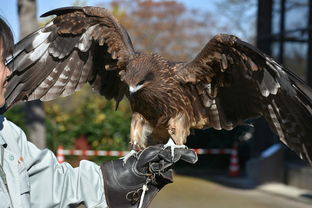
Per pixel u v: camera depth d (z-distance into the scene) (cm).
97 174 295
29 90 397
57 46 409
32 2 809
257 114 399
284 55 1236
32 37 402
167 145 322
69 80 415
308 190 1098
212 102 413
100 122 1338
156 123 412
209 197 1073
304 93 345
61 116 1345
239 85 397
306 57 1167
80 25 408
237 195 1098
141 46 2594
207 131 1594
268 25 1274
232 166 1382
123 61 405
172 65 412
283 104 372
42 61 404
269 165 1218
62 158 1179
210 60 388
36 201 273
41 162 275
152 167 300
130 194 296
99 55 424
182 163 1594
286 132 378
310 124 360
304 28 1104
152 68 403
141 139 414
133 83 392
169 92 402
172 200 1035
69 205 282
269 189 1141
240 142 1608
